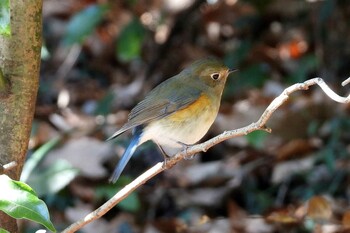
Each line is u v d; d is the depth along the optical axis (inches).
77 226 250.7
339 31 533.6
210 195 459.5
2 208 219.6
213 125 503.2
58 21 655.8
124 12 627.2
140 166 473.1
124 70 619.5
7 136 261.9
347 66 534.0
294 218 397.7
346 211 404.8
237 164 477.7
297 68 557.6
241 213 444.5
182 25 592.1
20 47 253.6
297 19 596.7
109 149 475.2
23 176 417.7
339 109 487.2
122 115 545.3
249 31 611.5
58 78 607.5
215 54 602.2
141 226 441.4
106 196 451.2
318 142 478.3
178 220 437.7
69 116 542.9
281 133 484.7
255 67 563.8
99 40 637.3
